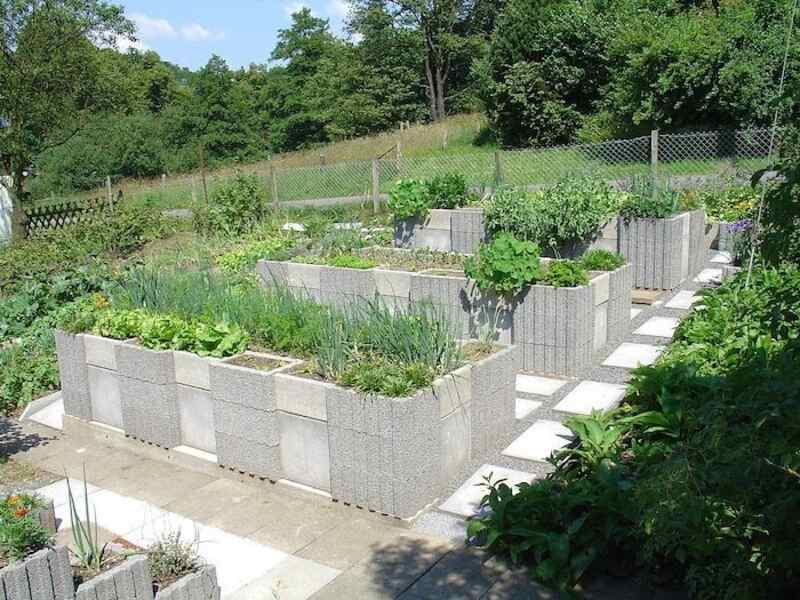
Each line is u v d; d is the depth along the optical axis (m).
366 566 4.07
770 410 2.78
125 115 37.62
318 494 4.88
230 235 13.91
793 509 2.79
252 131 41.50
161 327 5.75
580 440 4.85
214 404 5.30
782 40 17.81
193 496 5.08
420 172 17.02
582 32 24.50
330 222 12.27
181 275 7.19
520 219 9.67
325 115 39.38
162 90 53.19
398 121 37.75
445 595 3.71
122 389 5.91
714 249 11.37
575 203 9.52
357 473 4.62
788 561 2.84
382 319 5.26
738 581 3.08
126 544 4.07
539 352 6.93
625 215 9.36
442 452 4.80
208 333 5.55
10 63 16.92
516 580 3.77
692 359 5.33
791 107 2.89
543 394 6.42
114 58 21.31
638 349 7.35
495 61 25.72
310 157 28.44
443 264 8.56
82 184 34.94
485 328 6.59
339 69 38.66
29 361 7.54
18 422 6.78
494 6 37.25
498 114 25.53
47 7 16.98
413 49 37.50
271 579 4.00
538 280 6.95
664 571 3.63
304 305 6.00
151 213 16.22
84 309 6.93
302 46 45.19
